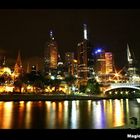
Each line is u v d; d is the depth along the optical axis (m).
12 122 68.12
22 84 199.25
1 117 79.19
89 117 79.12
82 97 187.25
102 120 70.94
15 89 196.50
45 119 74.94
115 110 103.94
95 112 96.31
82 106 127.44
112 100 199.12
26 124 64.50
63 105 132.75
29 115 85.56
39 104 137.25
